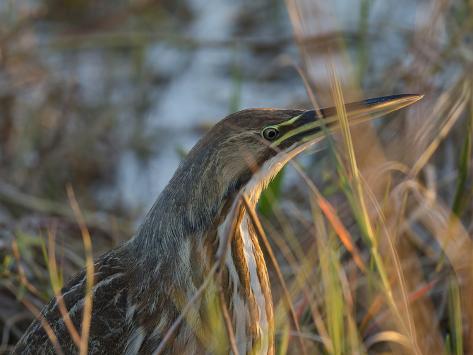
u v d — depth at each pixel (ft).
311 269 31.53
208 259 26.09
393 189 32.24
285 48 50.67
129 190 44.60
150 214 27.09
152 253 26.73
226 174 26.12
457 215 30.86
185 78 51.13
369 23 45.98
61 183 44.60
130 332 26.63
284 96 48.29
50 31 53.93
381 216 27.17
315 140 26.58
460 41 38.50
